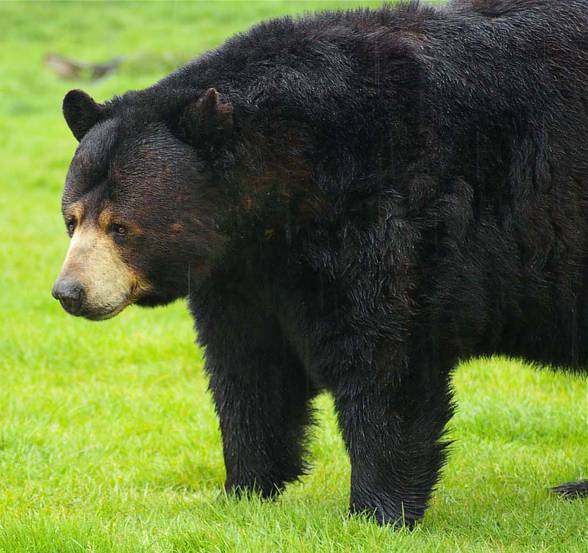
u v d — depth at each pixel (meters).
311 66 9.84
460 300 9.86
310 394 11.17
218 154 9.52
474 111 9.80
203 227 9.55
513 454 13.26
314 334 9.88
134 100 9.75
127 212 9.25
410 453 9.98
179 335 19.05
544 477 12.47
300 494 11.80
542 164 9.92
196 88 9.81
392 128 9.65
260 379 10.82
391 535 9.48
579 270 10.20
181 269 9.61
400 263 9.52
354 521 9.76
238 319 10.44
